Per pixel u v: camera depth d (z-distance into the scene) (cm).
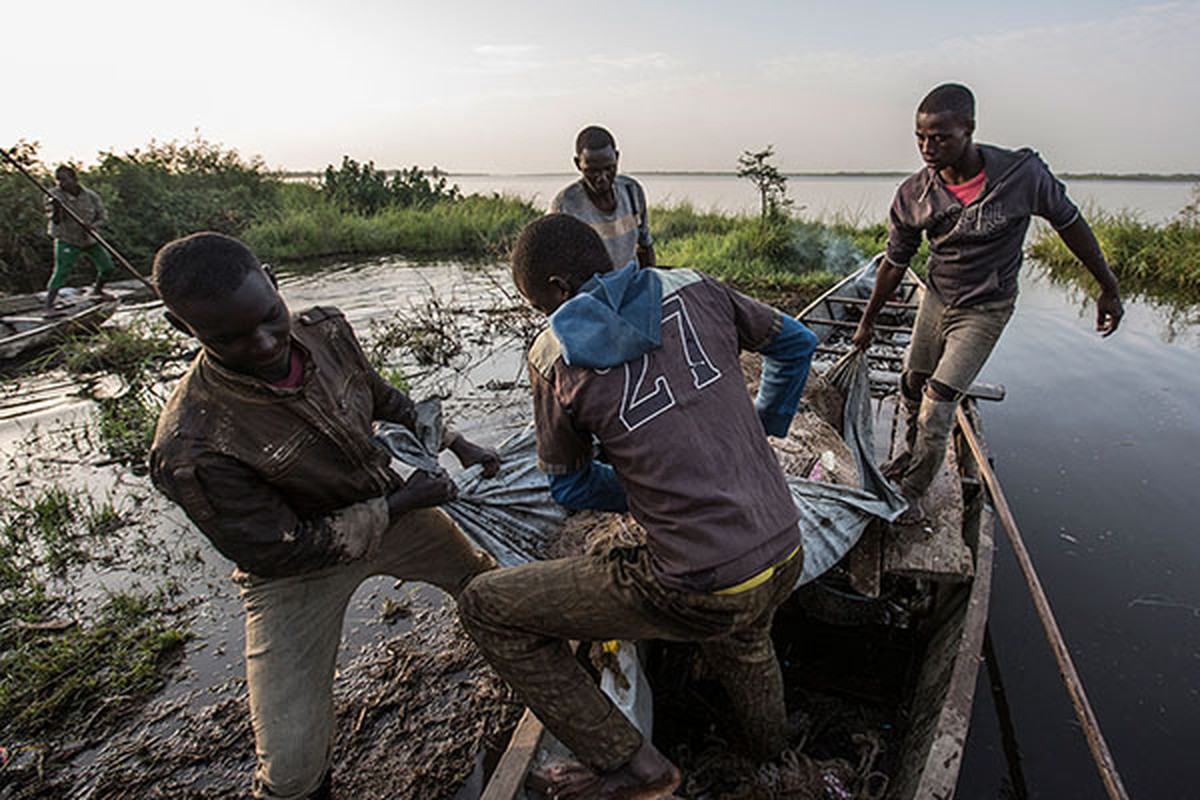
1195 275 1124
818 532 301
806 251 1402
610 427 170
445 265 1552
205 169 1931
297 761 210
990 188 291
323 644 222
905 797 225
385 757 298
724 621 172
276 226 1714
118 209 1510
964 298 311
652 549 174
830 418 405
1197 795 272
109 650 363
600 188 414
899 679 308
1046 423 595
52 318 918
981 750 293
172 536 468
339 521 197
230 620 386
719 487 166
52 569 434
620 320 169
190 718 322
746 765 250
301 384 193
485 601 195
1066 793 275
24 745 310
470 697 326
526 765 219
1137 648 344
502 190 2312
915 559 309
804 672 314
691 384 171
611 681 246
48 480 550
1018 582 392
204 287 153
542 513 335
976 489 397
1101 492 480
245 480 183
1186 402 635
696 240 1508
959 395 317
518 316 968
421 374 757
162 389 743
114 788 290
